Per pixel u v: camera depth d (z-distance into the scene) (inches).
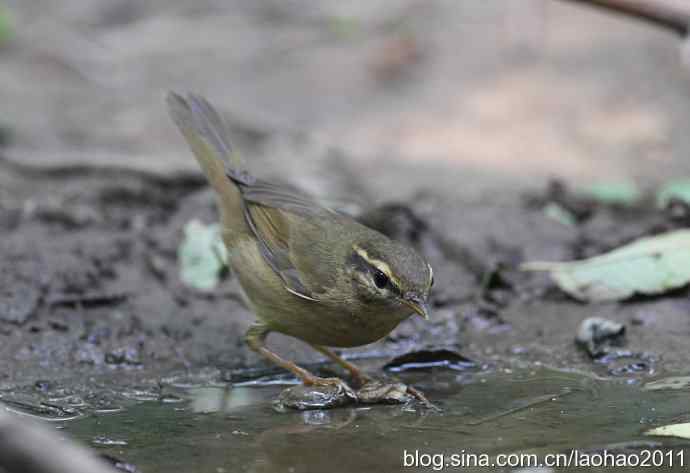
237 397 367.6
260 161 706.8
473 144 727.7
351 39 895.1
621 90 762.8
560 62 805.9
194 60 890.7
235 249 407.5
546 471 286.2
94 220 553.6
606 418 329.7
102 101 820.6
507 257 498.3
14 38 919.7
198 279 484.1
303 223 386.3
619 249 469.7
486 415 338.6
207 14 986.7
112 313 452.1
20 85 836.6
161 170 622.2
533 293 468.8
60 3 995.3
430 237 533.0
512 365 395.2
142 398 365.4
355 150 729.6
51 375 390.3
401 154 717.9
